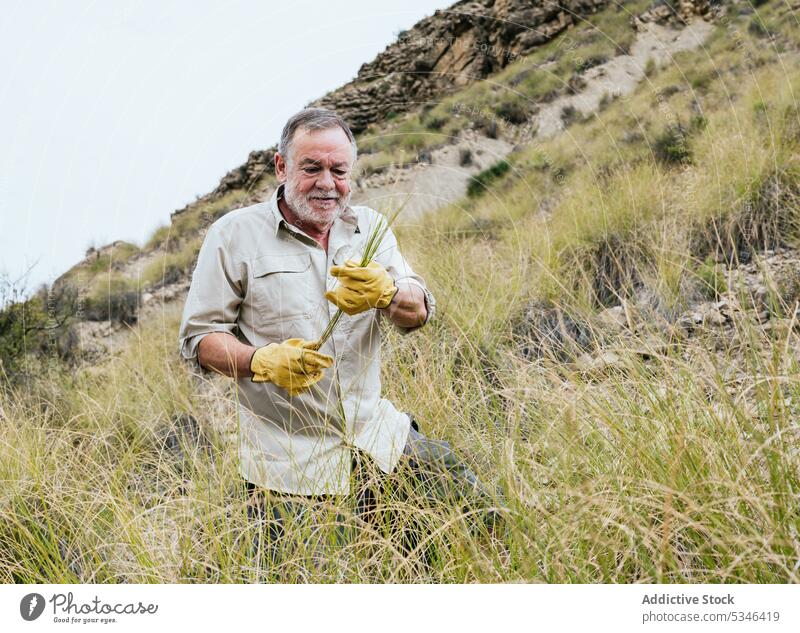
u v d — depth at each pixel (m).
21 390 5.08
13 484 3.03
